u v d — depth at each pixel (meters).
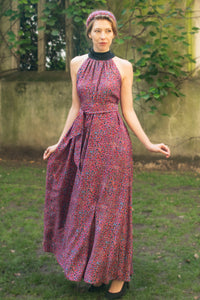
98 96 2.09
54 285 2.38
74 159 2.16
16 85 7.46
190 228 3.44
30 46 7.50
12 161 7.00
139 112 6.97
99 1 6.75
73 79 2.25
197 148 6.81
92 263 2.04
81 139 2.15
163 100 6.86
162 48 6.39
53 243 2.36
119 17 6.87
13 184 5.17
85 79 2.13
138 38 6.83
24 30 7.61
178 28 6.28
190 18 6.62
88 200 2.10
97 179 2.10
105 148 2.09
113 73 2.11
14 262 2.71
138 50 6.44
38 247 3.03
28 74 7.59
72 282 2.41
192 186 5.14
